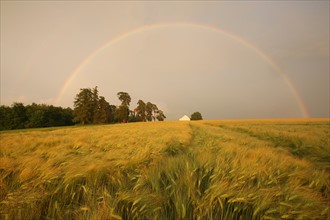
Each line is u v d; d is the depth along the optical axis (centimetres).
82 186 282
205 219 232
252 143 772
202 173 308
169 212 242
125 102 8744
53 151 499
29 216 237
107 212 221
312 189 297
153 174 308
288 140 959
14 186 296
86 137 984
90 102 7788
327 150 608
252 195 242
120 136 1053
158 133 1344
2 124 6606
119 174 336
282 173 320
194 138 1150
